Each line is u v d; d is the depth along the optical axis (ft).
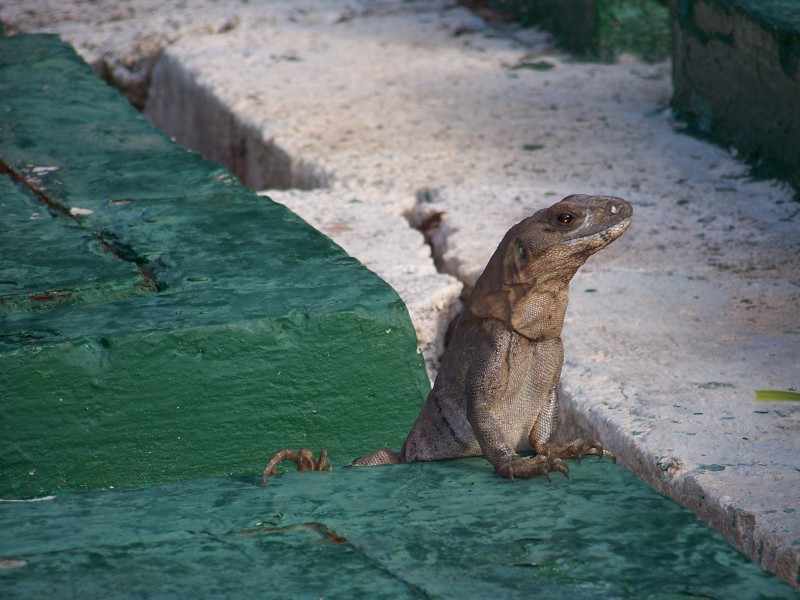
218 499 34.14
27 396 38.29
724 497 37.70
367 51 112.16
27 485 39.09
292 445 42.01
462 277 61.46
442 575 28.73
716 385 47.34
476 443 40.45
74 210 53.36
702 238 65.72
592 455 38.50
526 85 99.25
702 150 81.25
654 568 29.17
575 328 54.44
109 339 38.86
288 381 41.34
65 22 130.00
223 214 52.60
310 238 49.42
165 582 28.19
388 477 36.09
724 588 28.04
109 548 30.25
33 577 28.43
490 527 31.76
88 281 43.83
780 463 40.09
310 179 80.18
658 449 41.73
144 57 121.19
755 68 75.41
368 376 42.32
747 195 72.64
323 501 33.91
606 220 37.32
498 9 125.70
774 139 73.97
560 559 29.68
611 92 96.73
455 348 40.73
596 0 104.63
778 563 34.78
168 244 48.65
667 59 106.63
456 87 99.04
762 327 53.57
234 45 116.47
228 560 29.50
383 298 42.57
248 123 92.27
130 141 65.46
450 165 79.05
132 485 40.32
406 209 71.82
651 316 55.47
